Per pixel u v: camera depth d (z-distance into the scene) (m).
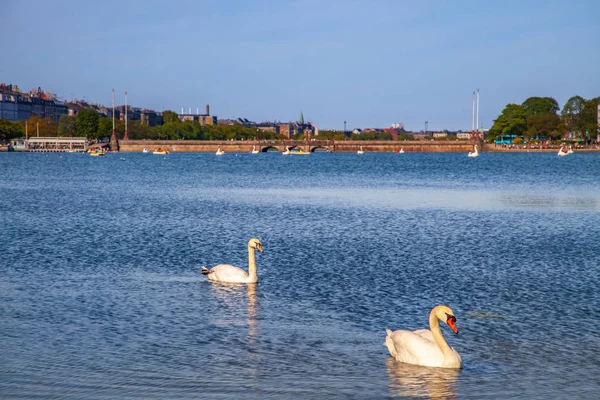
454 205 84.81
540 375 25.19
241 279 37.78
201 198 94.19
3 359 26.09
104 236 54.81
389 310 32.78
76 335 28.83
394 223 64.94
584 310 33.06
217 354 26.77
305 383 24.23
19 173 166.12
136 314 31.86
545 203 87.75
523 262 44.72
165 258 45.38
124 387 23.81
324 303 33.88
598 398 23.44
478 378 24.83
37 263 43.31
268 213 73.75
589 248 50.44
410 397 23.33
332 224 63.81
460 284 38.12
